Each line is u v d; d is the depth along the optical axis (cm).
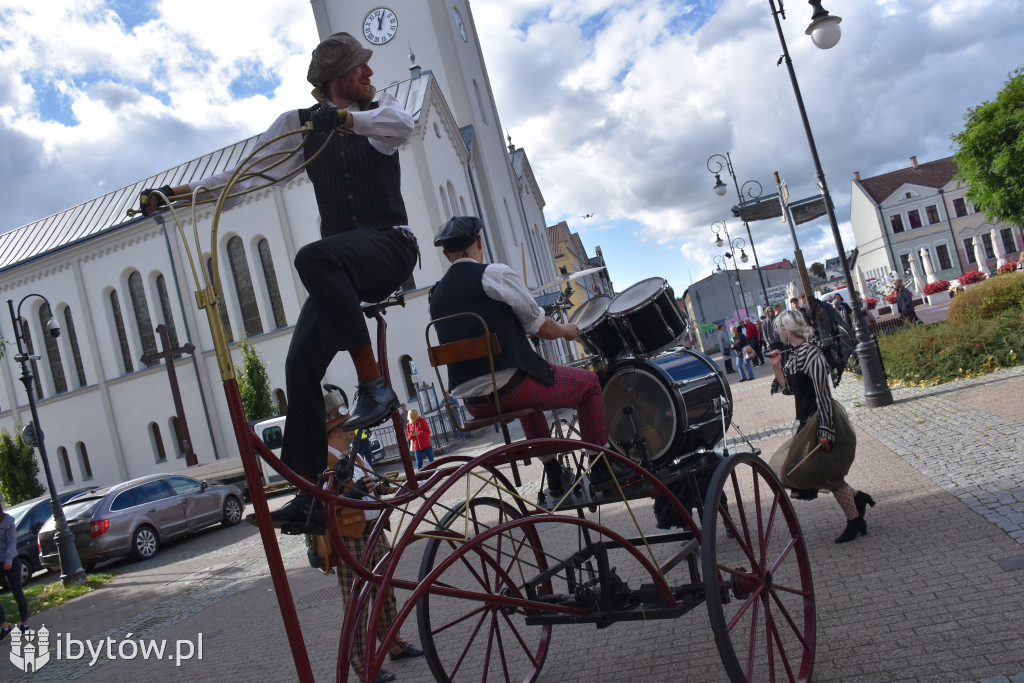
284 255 2975
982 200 3691
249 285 3050
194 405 3153
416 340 2759
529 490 1066
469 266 375
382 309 321
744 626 477
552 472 426
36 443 1404
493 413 367
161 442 3288
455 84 3584
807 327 613
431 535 345
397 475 345
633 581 602
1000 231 7069
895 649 393
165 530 1636
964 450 792
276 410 2939
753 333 2861
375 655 278
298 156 323
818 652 413
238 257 3066
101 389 3328
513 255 3666
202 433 3142
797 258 1655
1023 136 3400
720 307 8656
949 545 528
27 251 3509
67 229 3509
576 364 499
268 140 272
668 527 571
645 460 434
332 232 306
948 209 7219
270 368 3005
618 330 452
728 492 858
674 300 471
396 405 292
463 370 362
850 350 787
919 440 894
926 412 1059
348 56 310
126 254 3241
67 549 1371
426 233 2762
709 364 460
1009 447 756
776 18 1301
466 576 771
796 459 600
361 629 529
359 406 282
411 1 3638
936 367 1311
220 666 680
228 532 1742
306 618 782
